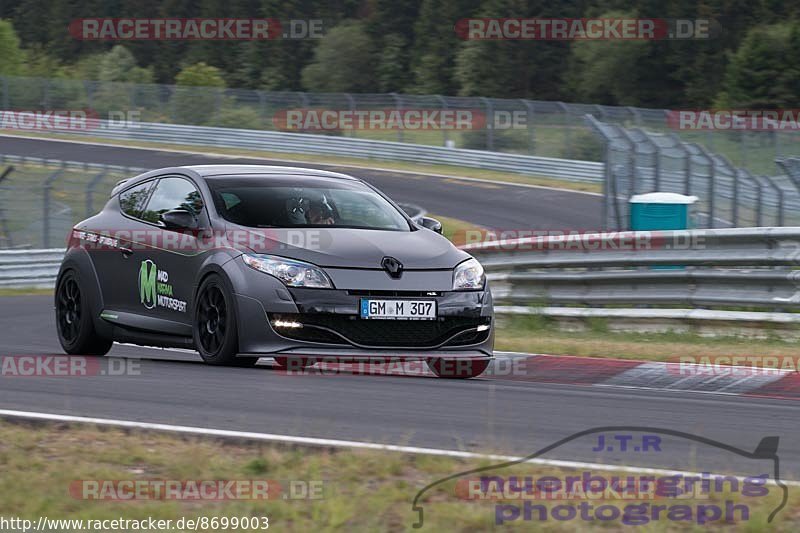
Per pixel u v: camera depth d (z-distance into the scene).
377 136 136.38
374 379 22.00
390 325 22.31
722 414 18.86
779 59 175.12
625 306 36.31
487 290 23.69
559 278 37.91
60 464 13.78
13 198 79.19
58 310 27.47
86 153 133.00
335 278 22.17
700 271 33.97
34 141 141.88
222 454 14.45
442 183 114.44
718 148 95.56
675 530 11.09
